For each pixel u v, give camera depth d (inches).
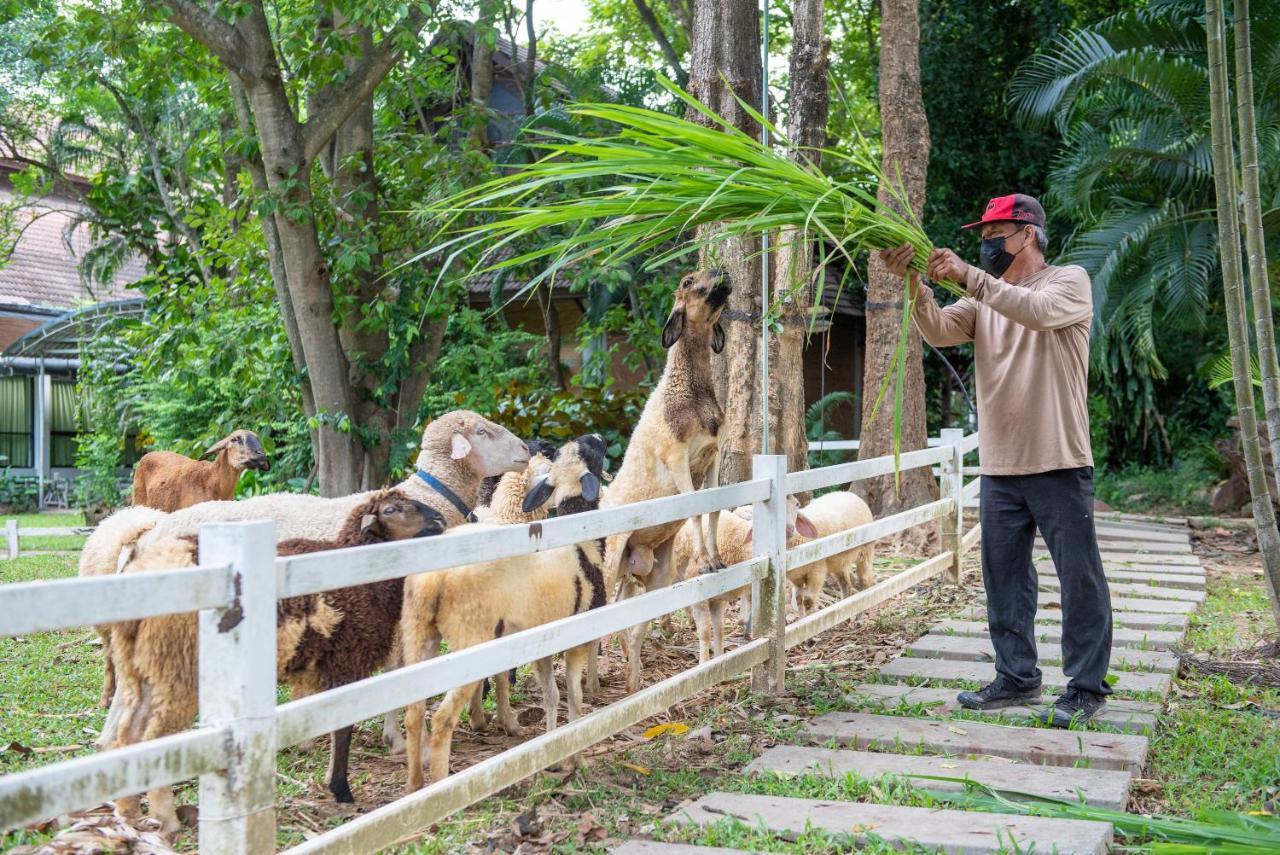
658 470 241.3
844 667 272.4
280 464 566.9
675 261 552.7
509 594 181.6
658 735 218.5
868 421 335.3
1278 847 142.5
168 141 691.4
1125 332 606.5
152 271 567.5
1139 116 588.7
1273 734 215.6
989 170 771.4
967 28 765.3
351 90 406.9
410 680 142.7
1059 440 212.7
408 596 180.7
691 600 209.0
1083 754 194.1
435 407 517.3
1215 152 244.5
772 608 239.1
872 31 879.7
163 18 390.9
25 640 316.5
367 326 428.1
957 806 171.8
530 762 162.6
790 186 183.9
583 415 480.1
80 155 754.8
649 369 607.8
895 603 346.0
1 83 737.6
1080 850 149.2
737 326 360.2
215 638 119.0
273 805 122.2
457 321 484.1
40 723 230.1
